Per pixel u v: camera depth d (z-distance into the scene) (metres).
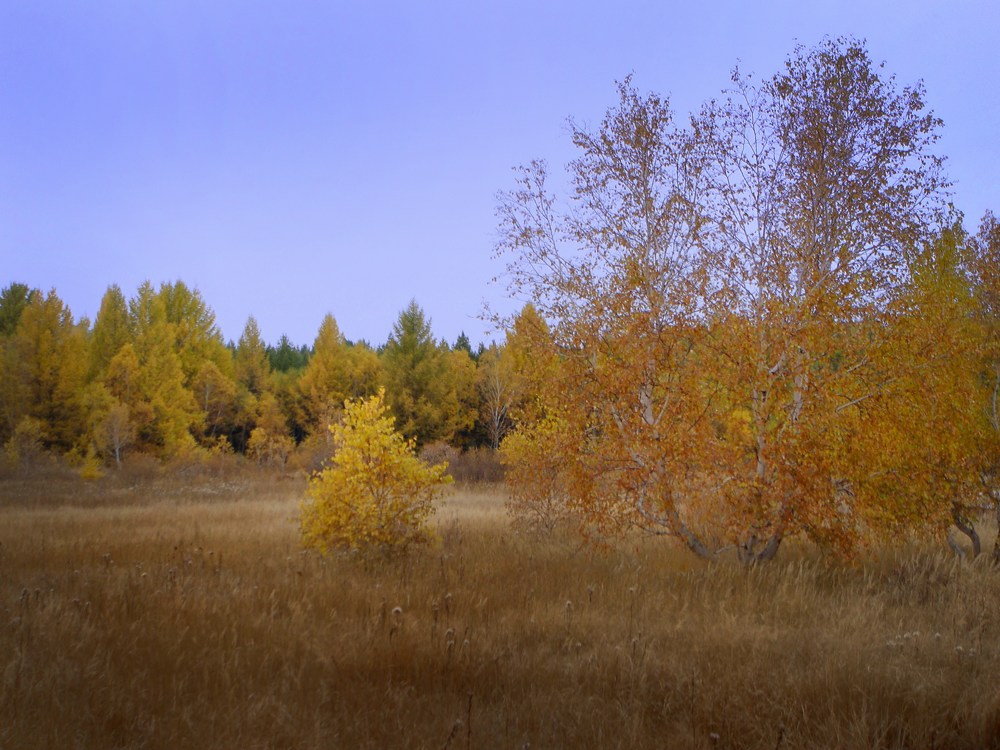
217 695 5.05
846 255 11.14
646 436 10.38
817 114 11.77
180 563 10.11
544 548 11.77
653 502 10.80
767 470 10.12
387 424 11.26
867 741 4.51
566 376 11.33
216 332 58.28
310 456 37.16
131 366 44.53
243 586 8.34
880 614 7.57
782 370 10.41
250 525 14.70
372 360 51.91
